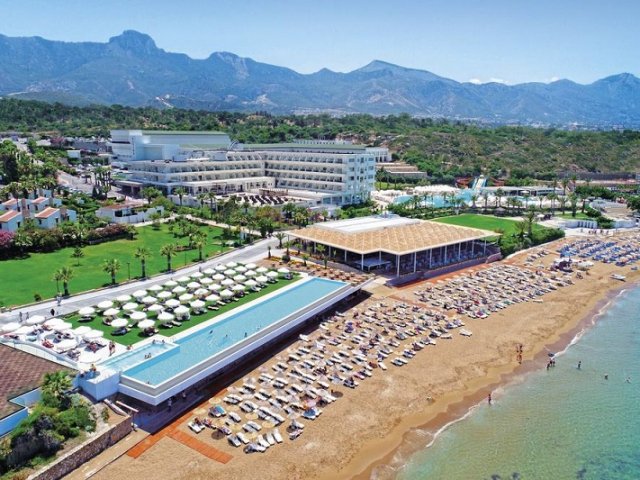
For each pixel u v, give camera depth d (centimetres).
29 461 4878
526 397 6881
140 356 6744
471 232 13312
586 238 16250
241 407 6128
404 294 10369
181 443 5500
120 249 12419
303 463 5328
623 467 5603
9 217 12731
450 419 6309
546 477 5409
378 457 5541
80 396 5847
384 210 18375
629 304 10662
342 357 7494
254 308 8669
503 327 9062
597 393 7038
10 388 5644
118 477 4975
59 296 8912
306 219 15088
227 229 14400
